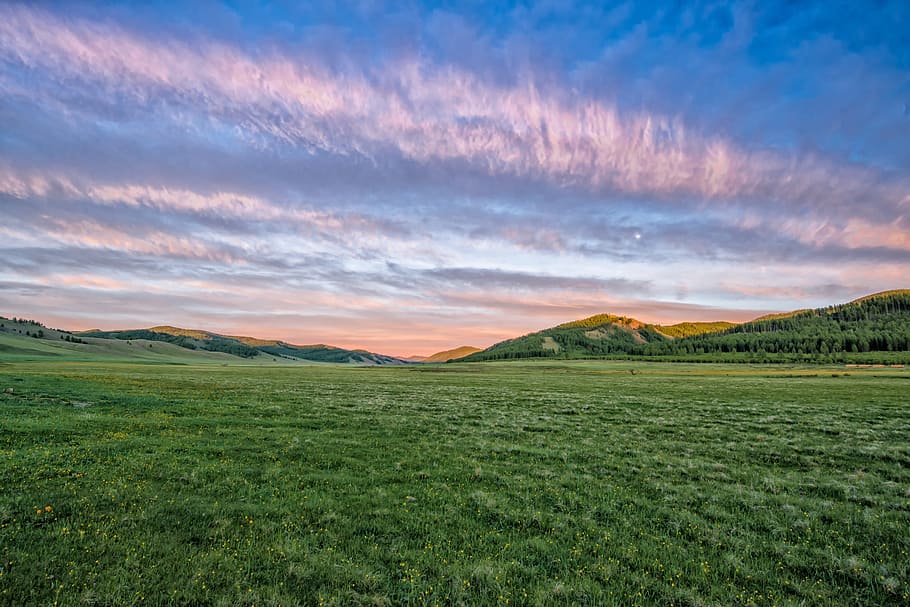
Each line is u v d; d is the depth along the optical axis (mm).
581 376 105000
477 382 75625
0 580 8305
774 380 83500
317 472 16969
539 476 17344
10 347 188125
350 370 136500
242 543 10609
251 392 44344
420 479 16609
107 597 8008
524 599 8703
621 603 8797
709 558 10672
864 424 29781
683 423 30344
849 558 10484
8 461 15883
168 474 15641
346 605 8266
